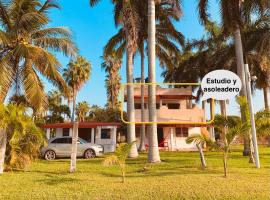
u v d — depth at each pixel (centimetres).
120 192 790
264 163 1453
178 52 2717
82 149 2008
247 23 1780
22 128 1188
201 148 1266
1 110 1141
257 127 1423
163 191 780
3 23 1920
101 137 2691
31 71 1709
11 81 1719
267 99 3375
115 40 2316
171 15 2425
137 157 1884
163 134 3062
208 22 1939
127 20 1864
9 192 812
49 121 4725
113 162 933
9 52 1798
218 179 942
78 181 971
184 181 911
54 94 4978
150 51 1617
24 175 1135
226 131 1103
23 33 1836
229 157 1836
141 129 2747
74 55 1912
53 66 1777
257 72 2778
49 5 1981
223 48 2983
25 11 1891
